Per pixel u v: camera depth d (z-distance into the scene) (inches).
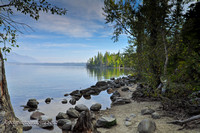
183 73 254.5
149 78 351.3
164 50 319.6
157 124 210.1
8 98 107.0
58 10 170.4
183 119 210.4
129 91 585.3
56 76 1533.0
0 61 101.8
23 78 1285.7
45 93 605.6
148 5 334.6
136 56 363.6
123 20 380.8
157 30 331.0
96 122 237.1
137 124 224.1
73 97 501.4
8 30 156.9
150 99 363.9
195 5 262.2
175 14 287.7
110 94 579.8
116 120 255.4
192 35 252.4
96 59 5900.6
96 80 1144.8
